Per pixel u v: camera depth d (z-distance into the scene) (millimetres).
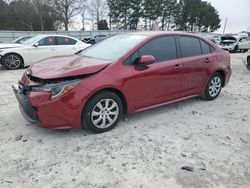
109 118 3830
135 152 3338
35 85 3383
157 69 4156
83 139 3629
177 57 4551
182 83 4676
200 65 4934
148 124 4207
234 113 4887
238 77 8859
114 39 4738
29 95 3371
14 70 9555
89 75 3514
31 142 3531
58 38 10508
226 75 5668
